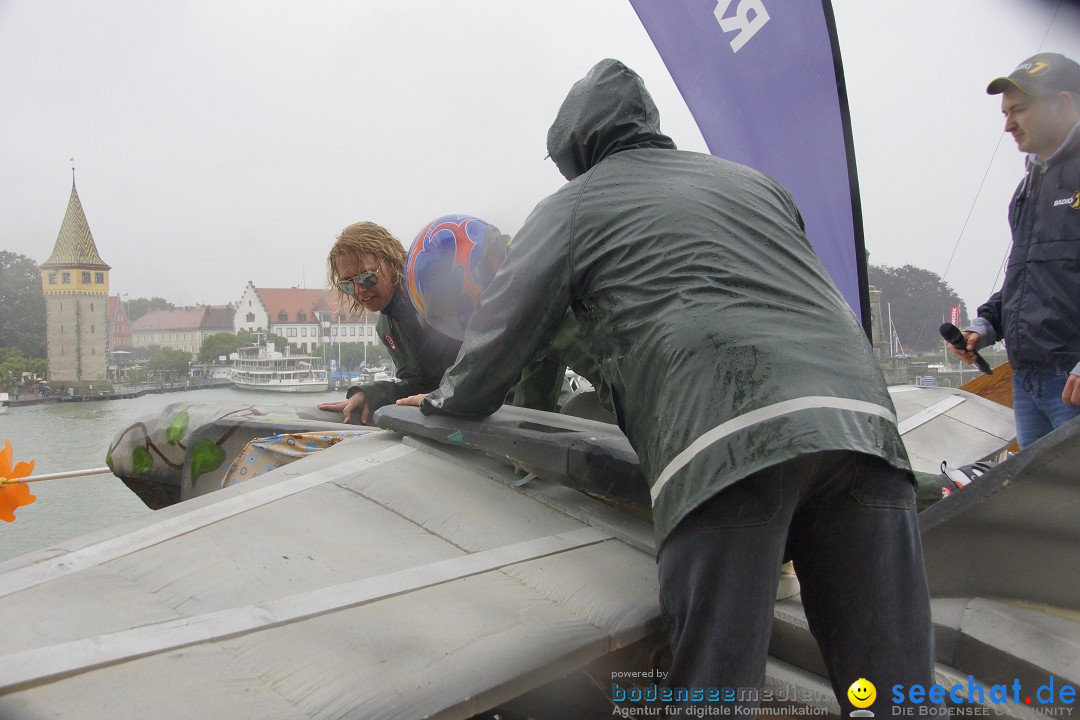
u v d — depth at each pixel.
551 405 3.01
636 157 1.99
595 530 2.11
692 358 1.58
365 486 2.25
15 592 1.59
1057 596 1.90
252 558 1.79
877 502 1.50
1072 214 2.67
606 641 1.58
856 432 1.46
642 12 3.78
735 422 1.48
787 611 1.93
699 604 1.48
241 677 1.33
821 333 1.60
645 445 1.68
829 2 3.38
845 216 3.48
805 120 3.50
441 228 2.78
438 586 1.72
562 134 2.16
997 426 3.90
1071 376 2.49
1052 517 1.86
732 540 1.47
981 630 1.84
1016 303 2.86
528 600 1.70
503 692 1.40
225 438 3.01
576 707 1.80
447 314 2.84
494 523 2.08
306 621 1.52
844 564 1.53
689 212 1.78
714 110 3.68
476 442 2.33
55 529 2.73
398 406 2.68
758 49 3.55
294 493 2.19
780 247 1.75
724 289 1.65
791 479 1.46
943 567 2.04
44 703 1.21
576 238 1.90
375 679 1.36
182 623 1.47
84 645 1.37
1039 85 2.68
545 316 1.99
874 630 1.50
